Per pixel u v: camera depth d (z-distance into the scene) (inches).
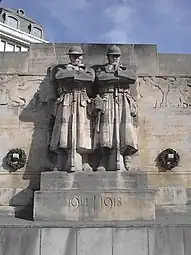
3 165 597.9
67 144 542.9
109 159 551.2
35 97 625.0
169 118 621.9
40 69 635.5
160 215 561.6
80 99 561.6
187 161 604.4
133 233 453.4
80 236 453.7
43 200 508.1
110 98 565.3
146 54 646.5
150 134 614.5
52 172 530.9
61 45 645.9
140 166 588.1
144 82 634.8
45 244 451.2
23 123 615.2
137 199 505.4
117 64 591.2
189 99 629.6
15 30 1989.4
